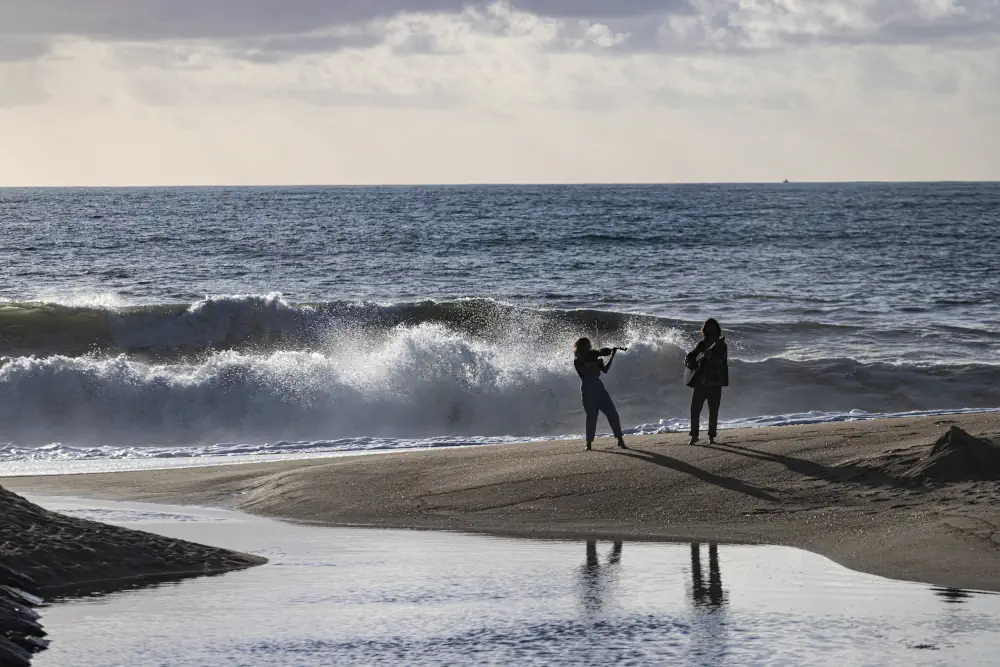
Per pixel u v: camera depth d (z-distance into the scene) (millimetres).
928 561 22422
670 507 28844
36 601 20156
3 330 70562
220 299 74750
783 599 20016
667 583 21578
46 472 41969
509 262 143625
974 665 15922
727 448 33625
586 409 36281
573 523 28266
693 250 164125
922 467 28656
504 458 35781
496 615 19203
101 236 194000
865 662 16078
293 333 73375
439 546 26031
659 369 61688
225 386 56250
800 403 58562
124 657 16891
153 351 69875
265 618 19156
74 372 56125
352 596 20766
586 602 20094
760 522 27062
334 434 54750
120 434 53938
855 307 99688
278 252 158125
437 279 124438
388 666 16344
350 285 118688
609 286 117438
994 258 152375
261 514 31359
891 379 61750
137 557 23188
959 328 83438
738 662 16203
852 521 26281
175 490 35719
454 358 58969
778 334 78812
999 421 34281
